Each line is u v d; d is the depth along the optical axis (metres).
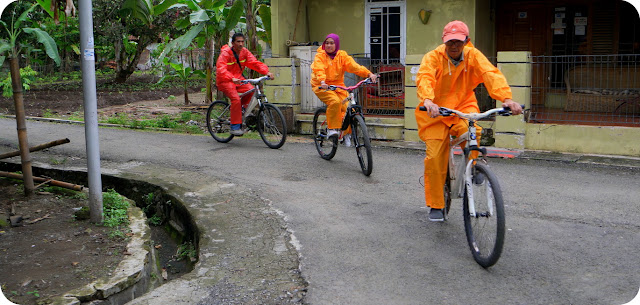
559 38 11.68
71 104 16.33
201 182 6.88
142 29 20.80
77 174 7.50
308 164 7.88
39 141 9.74
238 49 9.06
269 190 6.49
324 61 7.62
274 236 4.97
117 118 12.88
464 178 4.51
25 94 18.50
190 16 12.37
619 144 8.26
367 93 10.70
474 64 4.66
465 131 4.71
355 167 7.69
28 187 6.38
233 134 9.33
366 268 4.23
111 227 5.34
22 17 6.38
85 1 4.98
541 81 11.75
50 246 4.88
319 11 12.20
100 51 26.17
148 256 4.68
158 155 8.55
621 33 11.12
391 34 11.66
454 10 10.84
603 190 6.41
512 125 8.75
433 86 4.62
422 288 3.88
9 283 4.14
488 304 3.63
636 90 9.98
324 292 3.84
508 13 12.07
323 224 5.27
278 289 3.91
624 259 4.34
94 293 3.92
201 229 5.20
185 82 16.39
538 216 5.45
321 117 9.45
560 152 8.55
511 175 7.17
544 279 3.99
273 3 11.42
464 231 5.03
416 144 9.48
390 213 5.60
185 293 3.87
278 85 10.97
